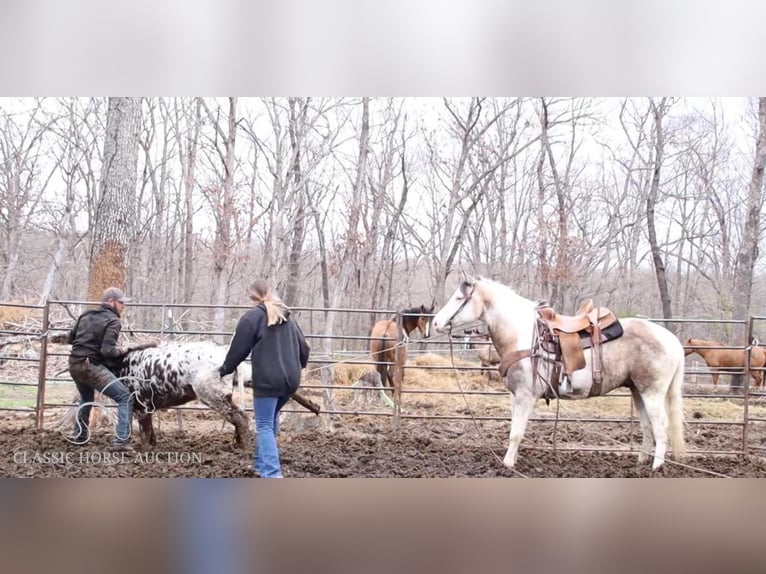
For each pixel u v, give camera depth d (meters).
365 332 21.88
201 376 6.32
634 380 6.39
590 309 6.58
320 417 8.27
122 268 8.37
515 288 24.97
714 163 24.11
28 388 9.95
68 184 22.44
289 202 15.41
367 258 20.31
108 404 7.73
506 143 24.67
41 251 23.98
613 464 6.70
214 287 19.94
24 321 11.52
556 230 22.03
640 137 24.64
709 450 7.65
